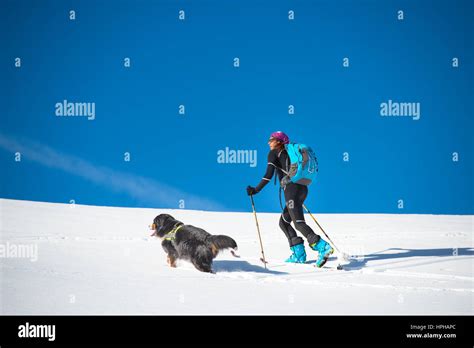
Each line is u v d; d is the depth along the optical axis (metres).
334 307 8.25
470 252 16.91
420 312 7.98
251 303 8.41
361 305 8.44
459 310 8.16
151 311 7.63
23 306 7.55
